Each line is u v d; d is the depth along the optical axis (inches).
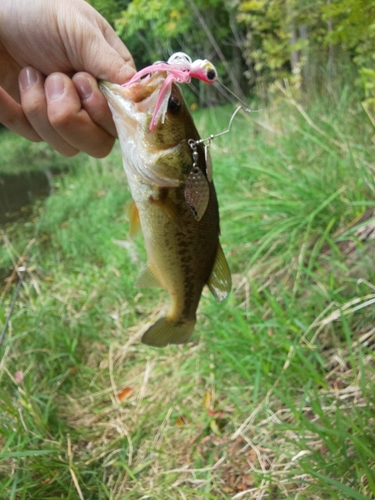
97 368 26.2
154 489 18.2
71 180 68.3
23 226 54.6
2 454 17.0
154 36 93.6
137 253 33.6
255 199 29.9
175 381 23.0
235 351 21.5
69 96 11.8
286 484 16.5
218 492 17.4
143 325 27.7
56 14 11.5
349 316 20.9
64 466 19.3
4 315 28.2
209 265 14.2
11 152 114.7
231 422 19.8
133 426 21.6
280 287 23.4
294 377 20.0
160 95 11.5
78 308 31.0
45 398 22.7
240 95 72.6
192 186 12.6
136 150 12.0
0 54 12.7
